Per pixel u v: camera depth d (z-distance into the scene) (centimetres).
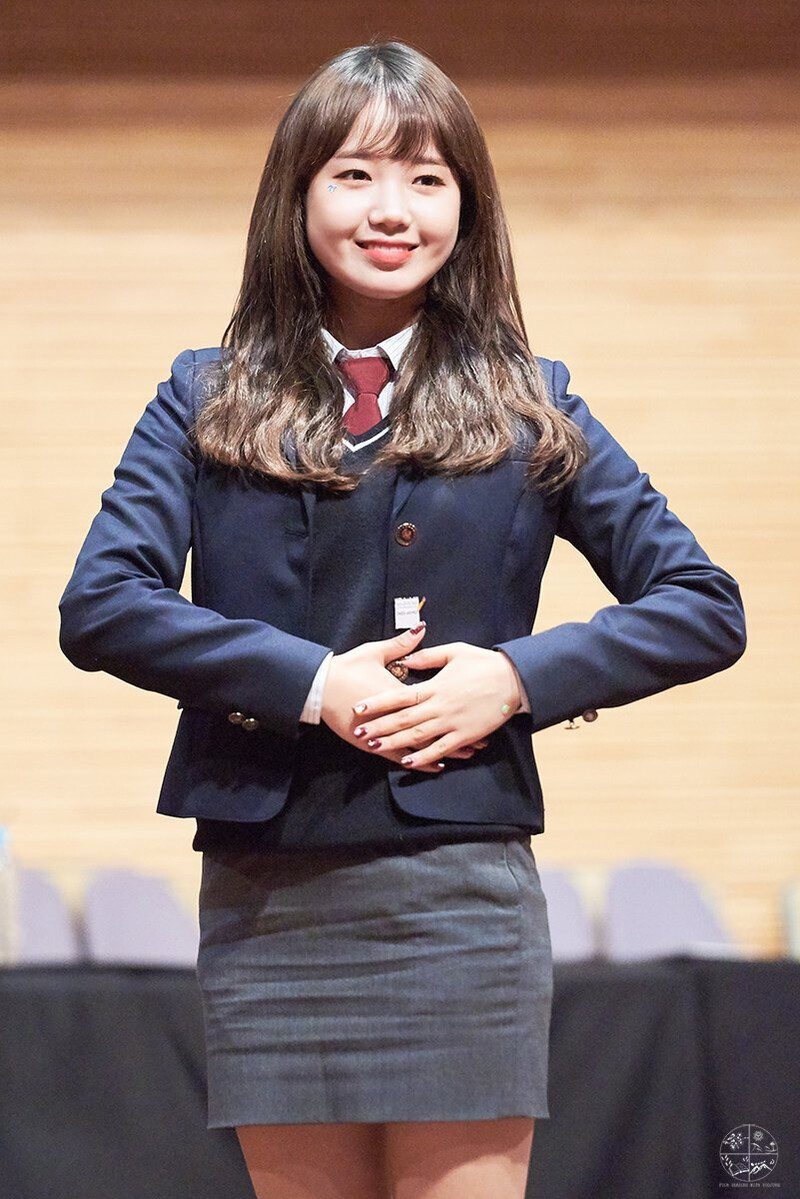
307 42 977
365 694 281
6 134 968
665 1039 382
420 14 980
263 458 298
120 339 965
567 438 308
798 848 948
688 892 773
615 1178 378
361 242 306
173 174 973
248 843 294
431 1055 283
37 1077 378
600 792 948
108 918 747
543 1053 294
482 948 287
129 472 311
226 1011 293
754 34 990
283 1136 292
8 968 421
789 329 984
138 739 941
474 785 290
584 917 759
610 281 980
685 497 973
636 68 986
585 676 291
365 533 296
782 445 978
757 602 967
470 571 298
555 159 984
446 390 307
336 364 316
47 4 968
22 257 964
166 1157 377
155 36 973
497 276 323
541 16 982
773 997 383
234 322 329
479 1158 284
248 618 298
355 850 288
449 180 312
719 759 953
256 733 294
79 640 291
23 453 957
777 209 989
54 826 932
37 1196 373
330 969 288
